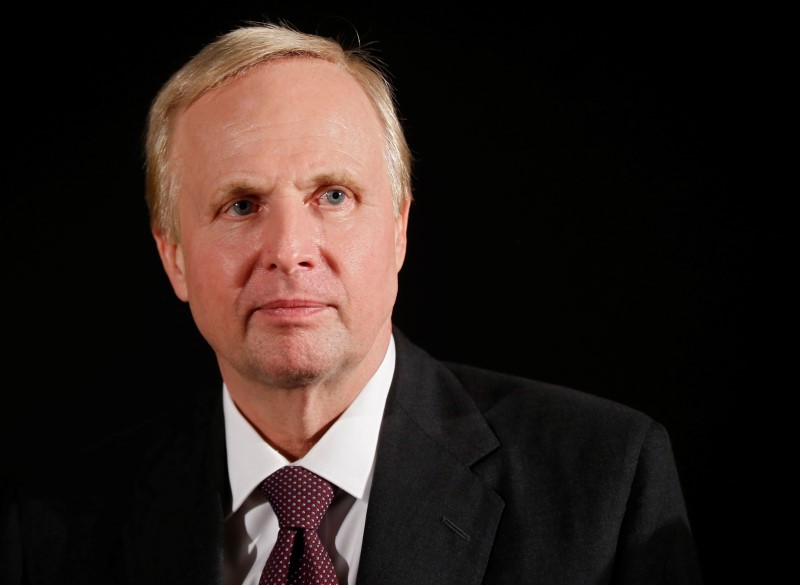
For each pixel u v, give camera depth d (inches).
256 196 57.6
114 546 62.3
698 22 86.0
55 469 67.7
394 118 63.4
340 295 56.6
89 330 95.4
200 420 67.8
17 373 94.7
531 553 57.6
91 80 94.7
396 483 59.2
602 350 89.4
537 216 90.7
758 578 85.0
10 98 94.6
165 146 62.8
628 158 88.5
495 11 90.9
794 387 84.1
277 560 57.9
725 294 86.0
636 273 88.5
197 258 58.9
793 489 84.1
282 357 56.1
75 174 95.1
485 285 91.7
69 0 94.3
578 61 89.5
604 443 61.0
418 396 63.8
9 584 62.7
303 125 57.6
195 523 60.8
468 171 91.5
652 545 58.0
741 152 85.3
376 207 59.0
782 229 84.2
